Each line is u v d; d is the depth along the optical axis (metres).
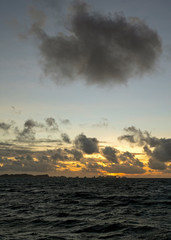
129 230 13.15
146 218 16.88
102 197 34.19
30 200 30.53
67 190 54.16
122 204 25.45
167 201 27.67
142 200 29.11
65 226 14.44
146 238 11.44
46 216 18.09
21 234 12.42
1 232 12.95
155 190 51.97
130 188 63.59
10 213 19.62
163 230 13.03
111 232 12.79
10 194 41.25
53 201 29.14
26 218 17.25
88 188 64.50
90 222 15.57
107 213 19.38
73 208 22.66
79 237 11.74
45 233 12.63
